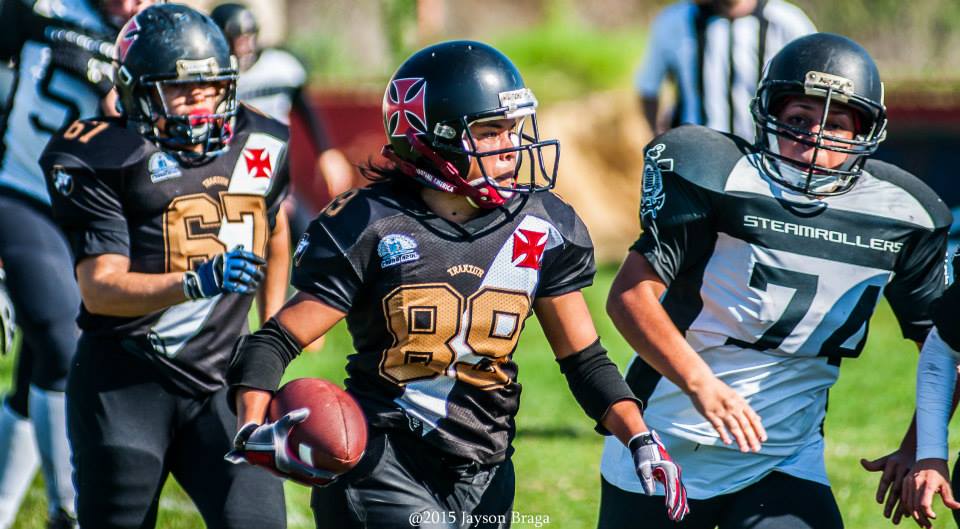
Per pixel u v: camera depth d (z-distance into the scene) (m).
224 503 15.04
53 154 15.16
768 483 14.64
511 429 13.80
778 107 14.62
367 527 13.02
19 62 18.75
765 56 28.83
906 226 14.56
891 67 65.69
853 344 14.77
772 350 14.61
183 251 15.44
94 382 15.35
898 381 29.16
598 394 13.42
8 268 17.80
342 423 12.32
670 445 14.88
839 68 14.23
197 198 15.52
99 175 15.03
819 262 14.37
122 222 15.20
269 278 17.27
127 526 15.33
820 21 69.00
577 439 25.02
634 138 53.28
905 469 15.11
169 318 15.30
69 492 17.78
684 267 14.65
